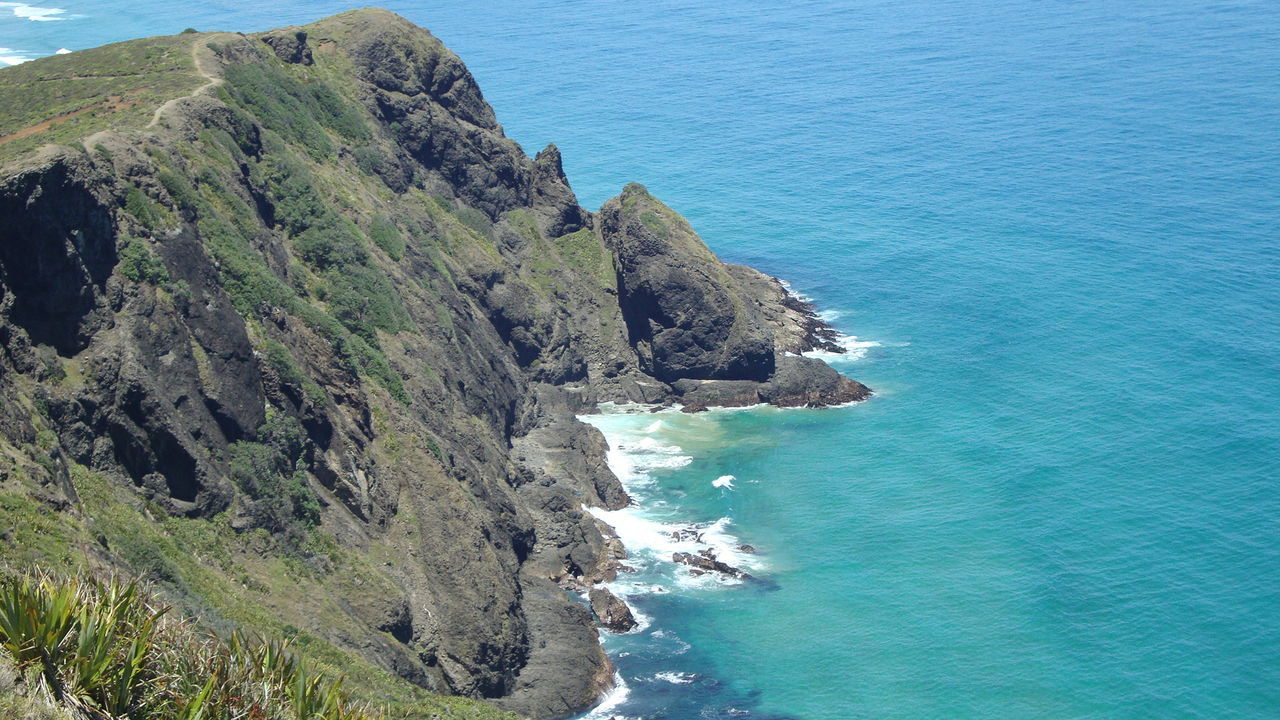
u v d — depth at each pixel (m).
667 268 126.25
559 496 99.38
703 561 96.06
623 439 117.94
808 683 81.56
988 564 94.94
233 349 77.69
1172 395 121.12
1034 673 82.38
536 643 83.00
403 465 86.12
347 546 77.69
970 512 102.38
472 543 83.69
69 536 55.69
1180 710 78.69
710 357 125.75
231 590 65.94
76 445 66.25
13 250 67.06
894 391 125.62
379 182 120.19
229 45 115.31
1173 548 96.06
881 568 95.00
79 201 71.44
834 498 105.62
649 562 96.56
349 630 70.50
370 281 100.25
